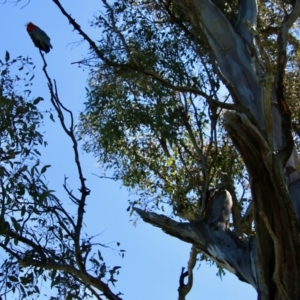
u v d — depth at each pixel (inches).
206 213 289.7
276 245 228.2
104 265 221.6
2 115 226.1
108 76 359.9
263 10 388.8
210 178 349.4
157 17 374.9
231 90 247.9
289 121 249.9
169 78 352.2
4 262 225.1
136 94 358.0
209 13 320.8
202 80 353.1
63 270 221.9
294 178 271.7
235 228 315.3
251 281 261.1
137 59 351.9
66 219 222.4
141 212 287.7
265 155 233.9
